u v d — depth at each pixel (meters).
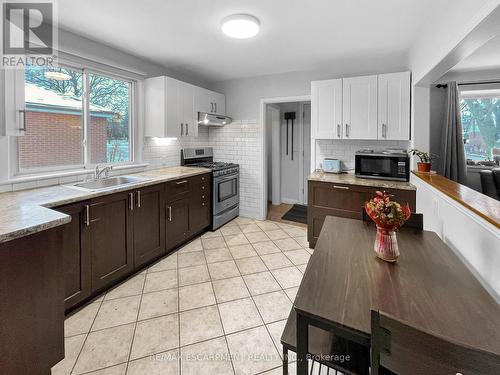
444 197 1.82
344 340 1.01
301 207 5.30
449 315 0.86
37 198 1.85
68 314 1.95
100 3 2.00
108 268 2.22
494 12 1.25
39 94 2.35
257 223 4.21
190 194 3.31
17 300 1.23
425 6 2.04
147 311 2.00
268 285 2.38
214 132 4.58
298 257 2.97
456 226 1.66
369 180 3.02
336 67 3.59
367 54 3.12
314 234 3.19
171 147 3.82
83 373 1.45
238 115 4.36
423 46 2.43
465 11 1.54
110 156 3.04
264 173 4.31
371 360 0.73
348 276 1.12
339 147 3.68
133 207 2.45
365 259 1.29
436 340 0.62
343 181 3.00
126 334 1.76
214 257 2.96
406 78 2.93
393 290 1.01
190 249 3.18
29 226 1.26
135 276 2.52
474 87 3.41
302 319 0.90
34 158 2.33
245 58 3.28
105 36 2.59
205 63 3.48
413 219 1.74
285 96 3.96
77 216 1.95
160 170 3.48
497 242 1.17
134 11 2.12
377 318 0.71
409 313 0.87
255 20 2.23
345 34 2.58
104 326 1.83
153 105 3.27
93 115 2.83
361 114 3.17
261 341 1.71
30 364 1.29
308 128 5.36
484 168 3.60
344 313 0.87
